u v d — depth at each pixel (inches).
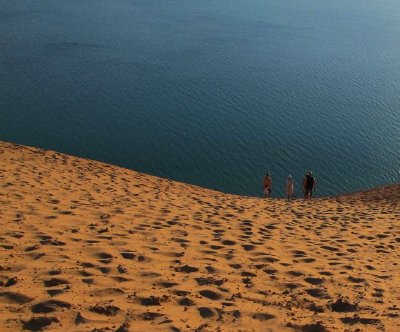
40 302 191.6
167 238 341.4
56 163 771.4
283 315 204.2
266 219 505.0
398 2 7180.1
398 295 254.1
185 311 199.2
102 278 233.5
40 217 363.9
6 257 258.2
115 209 429.7
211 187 1605.6
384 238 450.0
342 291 251.6
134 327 173.9
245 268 285.6
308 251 354.3
